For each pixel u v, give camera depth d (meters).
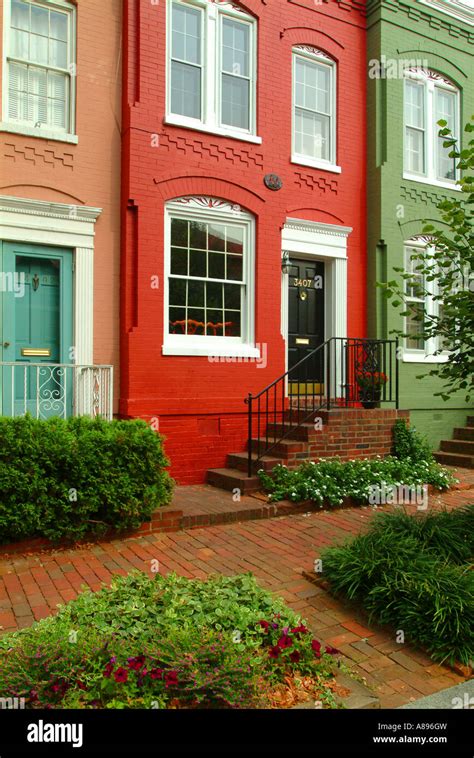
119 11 7.56
